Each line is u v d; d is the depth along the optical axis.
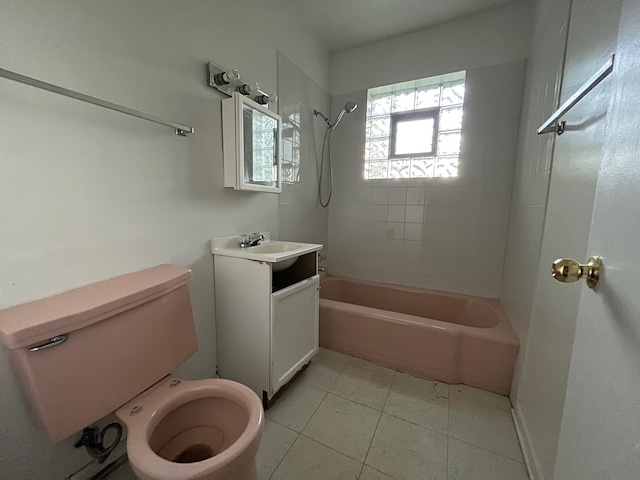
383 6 1.79
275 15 1.68
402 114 2.27
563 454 0.57
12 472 0.76
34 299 0.77
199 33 1.21
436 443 1.15
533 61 1.60
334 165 2.52
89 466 0.93
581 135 0.86
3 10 0.68
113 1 0.90
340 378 1.58
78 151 0.85
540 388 1.03
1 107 0.69
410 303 2.24
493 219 2.00
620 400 0.40
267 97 1.49
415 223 2.26
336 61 2.38
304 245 1.55
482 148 1.97
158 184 1.09
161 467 0.63
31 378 0.64
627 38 0.45
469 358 1.51
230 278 1.31
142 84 1.01
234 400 0.90
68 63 0.81
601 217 0.50
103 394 0.77
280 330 1.30
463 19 1.92
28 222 0.76
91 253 0.90
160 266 1.10
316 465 1.05
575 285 0.81
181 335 1.01
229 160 1.35
